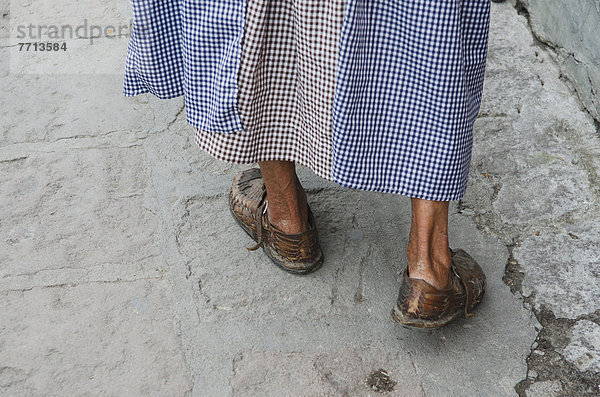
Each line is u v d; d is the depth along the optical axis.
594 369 1.69
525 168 2.27
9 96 2.56
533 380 1.68
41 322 1.79
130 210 2.12
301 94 1.52
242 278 1.92
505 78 2.66
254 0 1.39
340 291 1.89
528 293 1.88
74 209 2.11
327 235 2.05
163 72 1.65
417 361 1.72
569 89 2.60
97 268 1.94
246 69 1.46
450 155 1.48
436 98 1.43
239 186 2.03
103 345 1.74
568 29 2.60
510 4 3.07
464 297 1.71
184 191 2.18
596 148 2.34
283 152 1.64
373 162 1.52
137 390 1.64
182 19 1.49
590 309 1.83
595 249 1.99
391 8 1.36
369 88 1.44
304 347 1.75
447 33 1.36
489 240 2.03
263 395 1.64
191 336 1.77
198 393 1.64
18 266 1.93
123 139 2.38
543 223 2.08
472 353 1.73
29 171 2.24
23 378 1.66
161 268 1.94
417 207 1.60
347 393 1.65
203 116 1.58
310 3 1.37
